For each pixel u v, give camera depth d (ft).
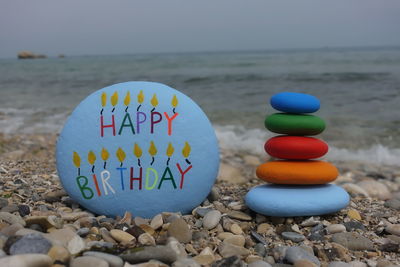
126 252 0.98
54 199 1.42
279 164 1.30
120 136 1.26
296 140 1.29
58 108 4.54
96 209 1.28
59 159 1.31
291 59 13.00
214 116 3.76
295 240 1.17
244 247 1.14
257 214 1.31
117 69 10.88
